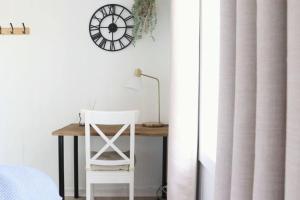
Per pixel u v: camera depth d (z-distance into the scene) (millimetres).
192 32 1798
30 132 2984
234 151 685
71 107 2979
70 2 2934
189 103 1813
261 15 557
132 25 2955
